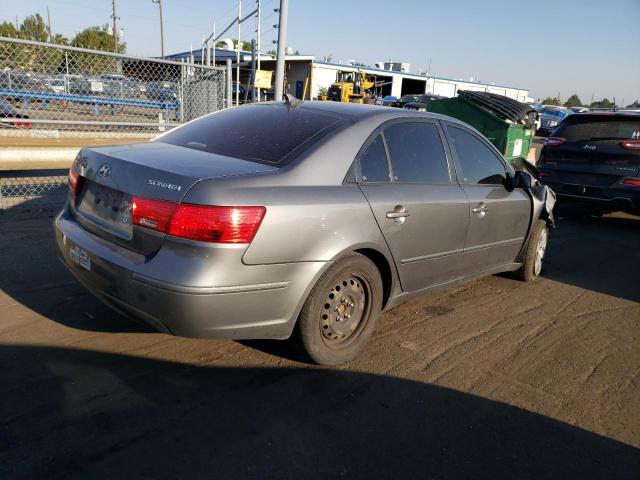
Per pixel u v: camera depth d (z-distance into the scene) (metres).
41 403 2.84
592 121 8.55
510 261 5.17
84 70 8.00
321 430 2.82
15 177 8.34
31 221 6.20
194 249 2.72
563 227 8.66
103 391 3.00
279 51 8.94
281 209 2.90
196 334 2.83
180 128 4.03
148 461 2.48
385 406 3.09
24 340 3.50
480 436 2.89
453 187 4.15
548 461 2.74
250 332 2.97
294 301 3.05
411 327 4.23
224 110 4.27
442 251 4.05
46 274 4.64
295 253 2.98
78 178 3.44
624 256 7.03
